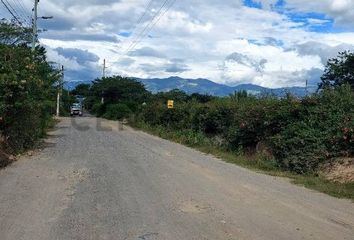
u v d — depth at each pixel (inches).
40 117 959.6
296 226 318.3
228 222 323.9
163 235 289.3
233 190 447.2
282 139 656.4
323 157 577.6
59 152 732.7
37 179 478.6
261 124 755.4
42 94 875.4
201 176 530.9
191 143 984.3
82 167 569.3
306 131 615.5
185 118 1248.8
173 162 654.5
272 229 308.5
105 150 781.9
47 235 285.6
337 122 578.9
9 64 717.9
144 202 381.4
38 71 898.7
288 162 625.3
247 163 687.1
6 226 303.6
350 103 598.5
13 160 615.2
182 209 360.2
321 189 477.1
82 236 284.4
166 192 425.1
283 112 690.2
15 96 700.7
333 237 294.4
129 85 3073.3
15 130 718.5
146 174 528.7
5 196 392.2
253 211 360.2
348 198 437.1
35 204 366.0
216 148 880.3
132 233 292.4
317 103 649.0
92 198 392.8
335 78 965.8
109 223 315.0
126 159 664.4
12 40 1285.7
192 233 294.8
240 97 1029.8
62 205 365.1
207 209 362.6
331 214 359.9
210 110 1033.5
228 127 912.3
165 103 1621.6
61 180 476.4
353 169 528.1
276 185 495.2
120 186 449.7
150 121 1642.5
